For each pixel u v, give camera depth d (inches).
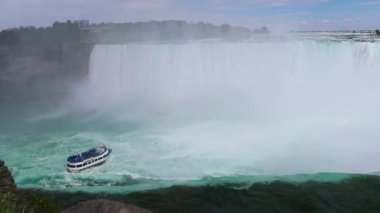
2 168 789.2
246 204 878.4
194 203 879.7
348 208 860.0
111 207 507.2
